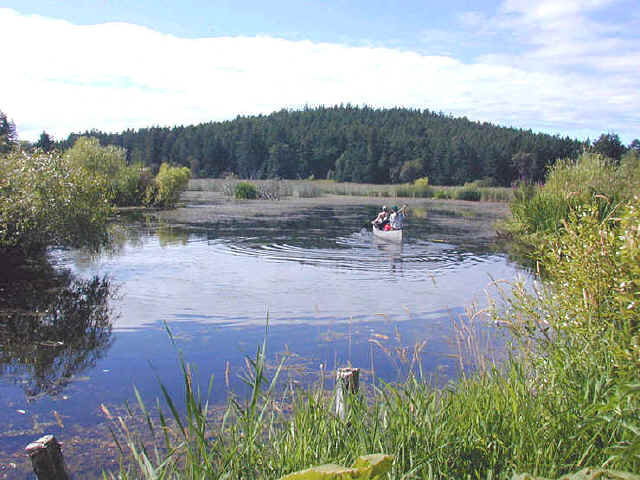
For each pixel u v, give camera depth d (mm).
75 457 4016
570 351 3715
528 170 91000
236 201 39688
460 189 53125
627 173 18594
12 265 11586
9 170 11008
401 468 2859
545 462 2826
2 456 4051
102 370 5871
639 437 2477
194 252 14578
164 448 4113
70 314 8148
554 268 4758
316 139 110812
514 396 3344
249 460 2799
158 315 8133
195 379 5574
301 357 6238
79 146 29219
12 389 5340
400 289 10234
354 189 59562
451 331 7242
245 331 7324
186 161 103000
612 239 4074
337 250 15500
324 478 2145
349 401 3416
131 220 23125
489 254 15102
